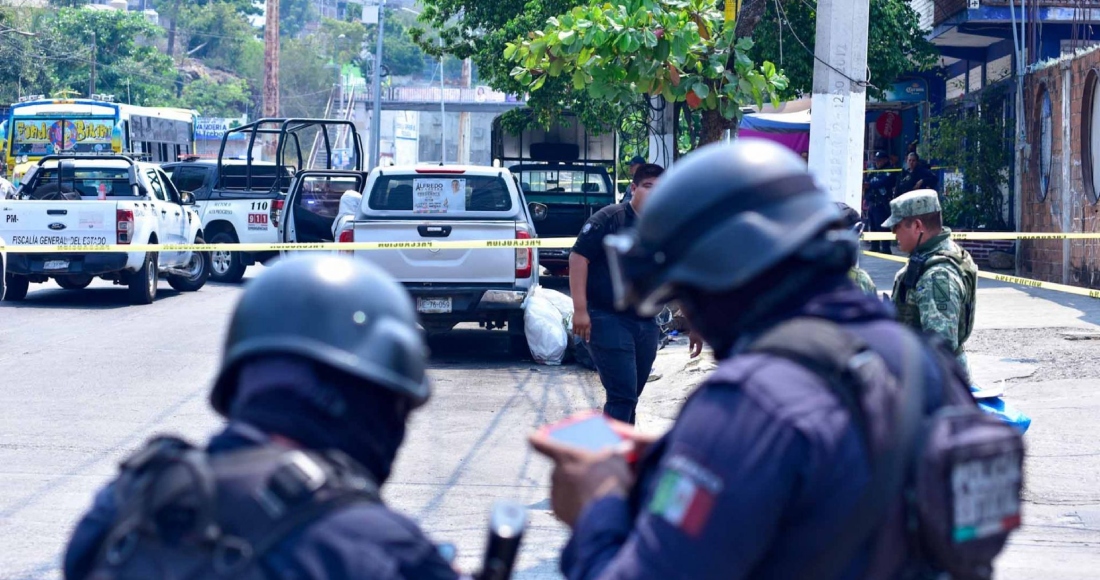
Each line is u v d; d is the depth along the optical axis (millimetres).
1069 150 17703
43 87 64438
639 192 7199
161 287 21891
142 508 1867
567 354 12891
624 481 2162
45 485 7387
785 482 1842
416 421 9516
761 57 22203
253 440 1919
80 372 11711
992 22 20500
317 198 20219
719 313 2094
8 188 23297
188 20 114062
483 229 12609
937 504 1907
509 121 23672
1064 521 6598
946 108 25844
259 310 2012
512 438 8898
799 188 2066
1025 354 11719
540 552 6086
